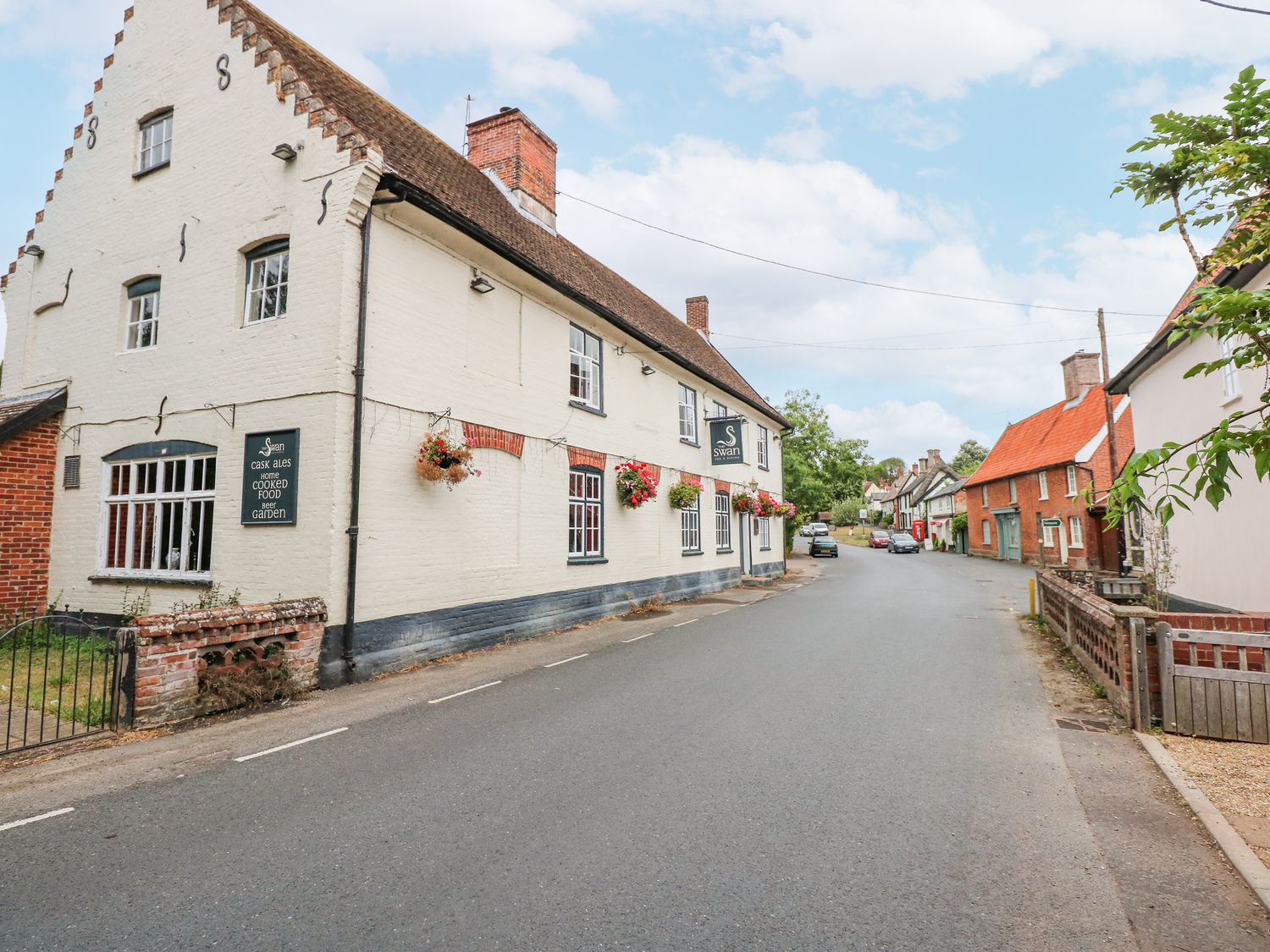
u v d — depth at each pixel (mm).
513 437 11258
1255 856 3818
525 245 12383
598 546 13914
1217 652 6105
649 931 3141
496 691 7680
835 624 13094
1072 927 3215
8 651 9281
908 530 78125
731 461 18812
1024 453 38781
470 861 3791
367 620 8406
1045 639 11445
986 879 3643
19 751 5496
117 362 10367
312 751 5617
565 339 12977
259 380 8859
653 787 4867
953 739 6031
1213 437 2693
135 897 3412
